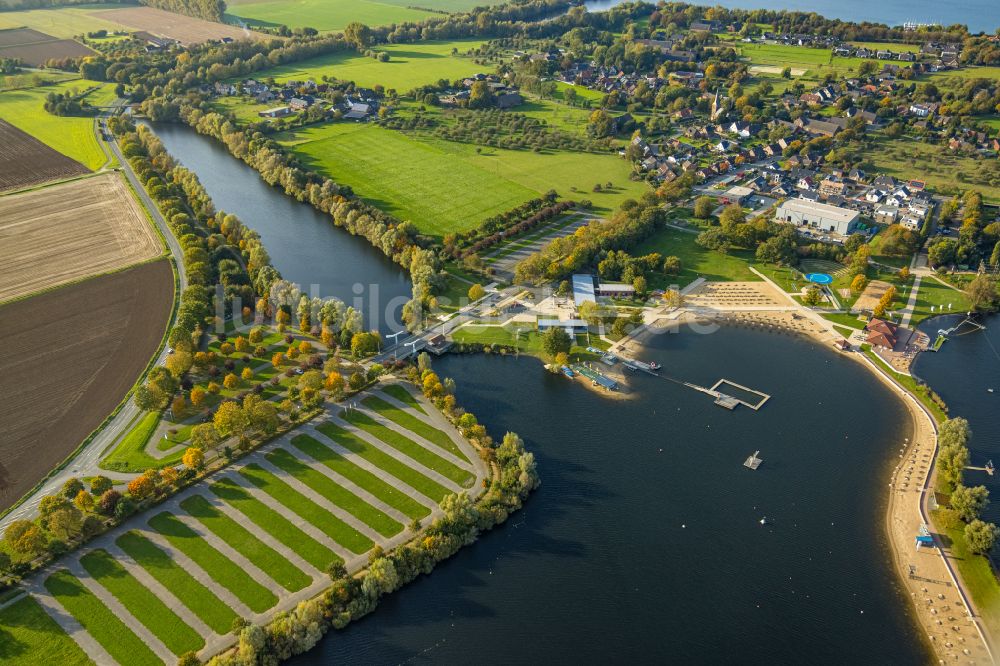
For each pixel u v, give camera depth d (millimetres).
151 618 152125
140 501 178750
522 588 165000
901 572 169625
